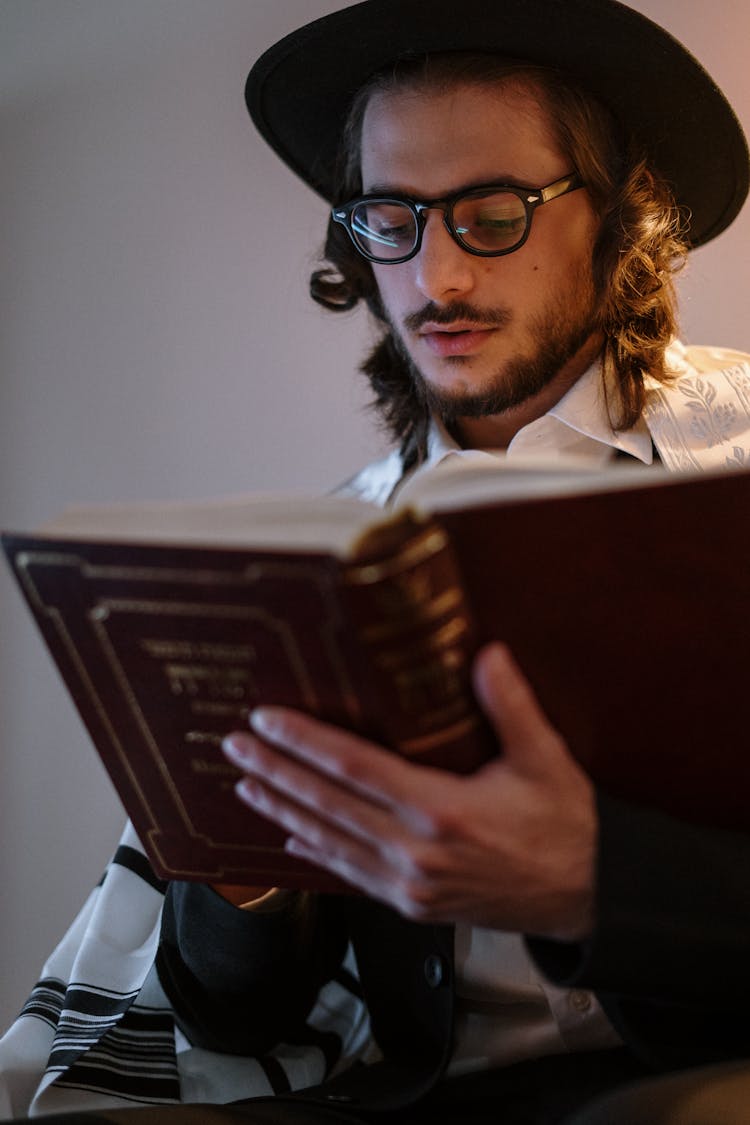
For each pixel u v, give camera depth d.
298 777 1.02
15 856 2.58
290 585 0.93
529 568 1.00
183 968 1.51
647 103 1.83
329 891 1.21
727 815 1.12
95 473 2.55
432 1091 1.41
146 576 0.98
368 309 2.14
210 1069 1.57
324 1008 1.66
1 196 2.57
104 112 2.52
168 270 2.51
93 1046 1.50
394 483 1.96
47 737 2.57
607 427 1.79
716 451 1.74
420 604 0.92
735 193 1.93
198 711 1.08
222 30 2.45
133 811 1.23
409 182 1.73
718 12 2.17
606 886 1.02
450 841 0.98
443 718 0.98
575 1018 1.42
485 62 1.75
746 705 1.07
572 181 1.77
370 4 1.78
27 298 2.57
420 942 1.44
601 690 1.05
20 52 2.55
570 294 1.80
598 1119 1.00
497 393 1.78
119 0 2.50
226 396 2.49
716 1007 1.12
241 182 2.46
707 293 2.21
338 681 0.98
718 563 1.03
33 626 2.58
